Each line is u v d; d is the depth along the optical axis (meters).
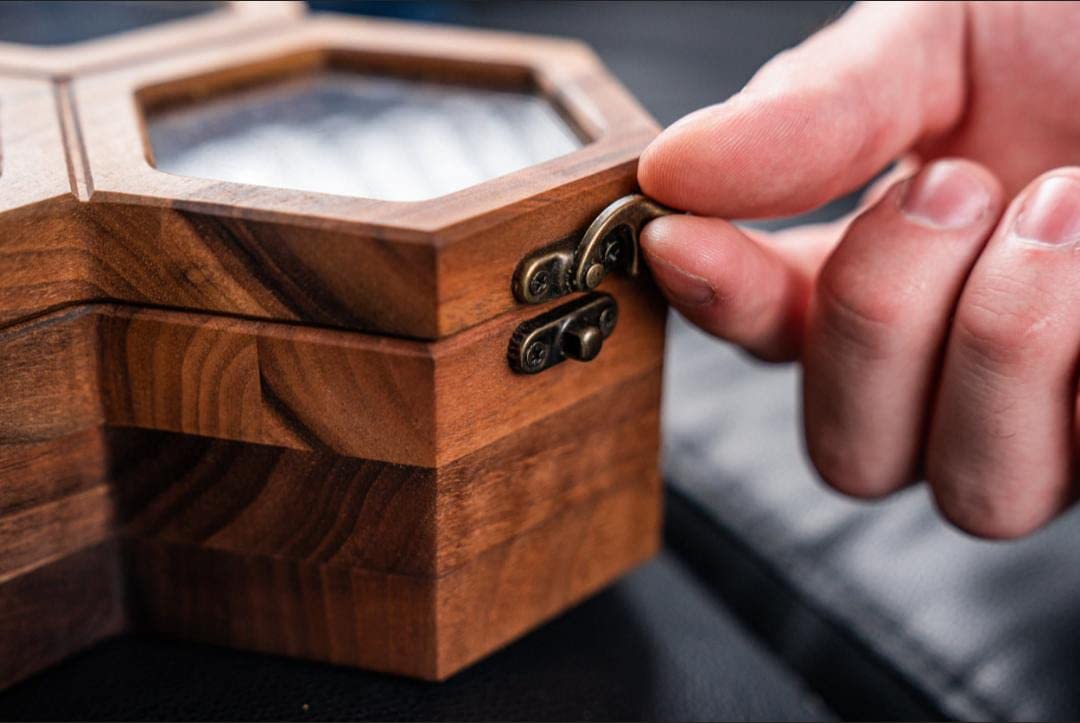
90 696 0.32
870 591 0.36
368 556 0.30
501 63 0.36
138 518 0.31
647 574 0.36
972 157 0.38
